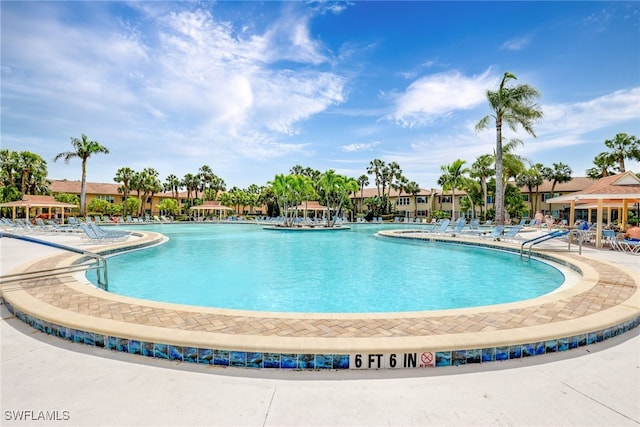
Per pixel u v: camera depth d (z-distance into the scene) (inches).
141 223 1563.7
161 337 140.2
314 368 131.3
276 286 325.7
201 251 579.8
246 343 134.3
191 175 2502.5
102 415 98.7
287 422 95.9
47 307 187.0
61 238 692.1
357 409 102.7
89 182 2191.2
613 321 164.1
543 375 125.2
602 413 100.3
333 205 2034.9
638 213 919.0
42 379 120.6
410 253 553.0
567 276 335.9
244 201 2566.4
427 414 99.9
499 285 330.0
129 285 328.8
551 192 1797.5
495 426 93.9
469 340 138.6
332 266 433.1
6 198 1389.0
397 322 169.2
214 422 95.7
